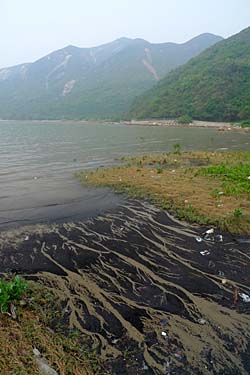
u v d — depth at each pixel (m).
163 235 8.55
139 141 38.88
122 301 5.70
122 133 54.50
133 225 9.31
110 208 10.93
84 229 9.05
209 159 21.61
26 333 4.71
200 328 5.02
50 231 8.90
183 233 8.66
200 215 9.66
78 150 29.67
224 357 4.47
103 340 4.77
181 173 16.39
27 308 5.31
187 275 6.53
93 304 5.61
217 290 6.01
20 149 30.72
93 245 7.96
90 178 15.80
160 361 4.41
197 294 5.89
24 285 5.58
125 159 22.83
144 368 4.30
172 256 7.35
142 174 16.23
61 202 11.77
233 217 9.23
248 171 15.65
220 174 15.59
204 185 13.44
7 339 4.52
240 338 4.81
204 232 8.66
